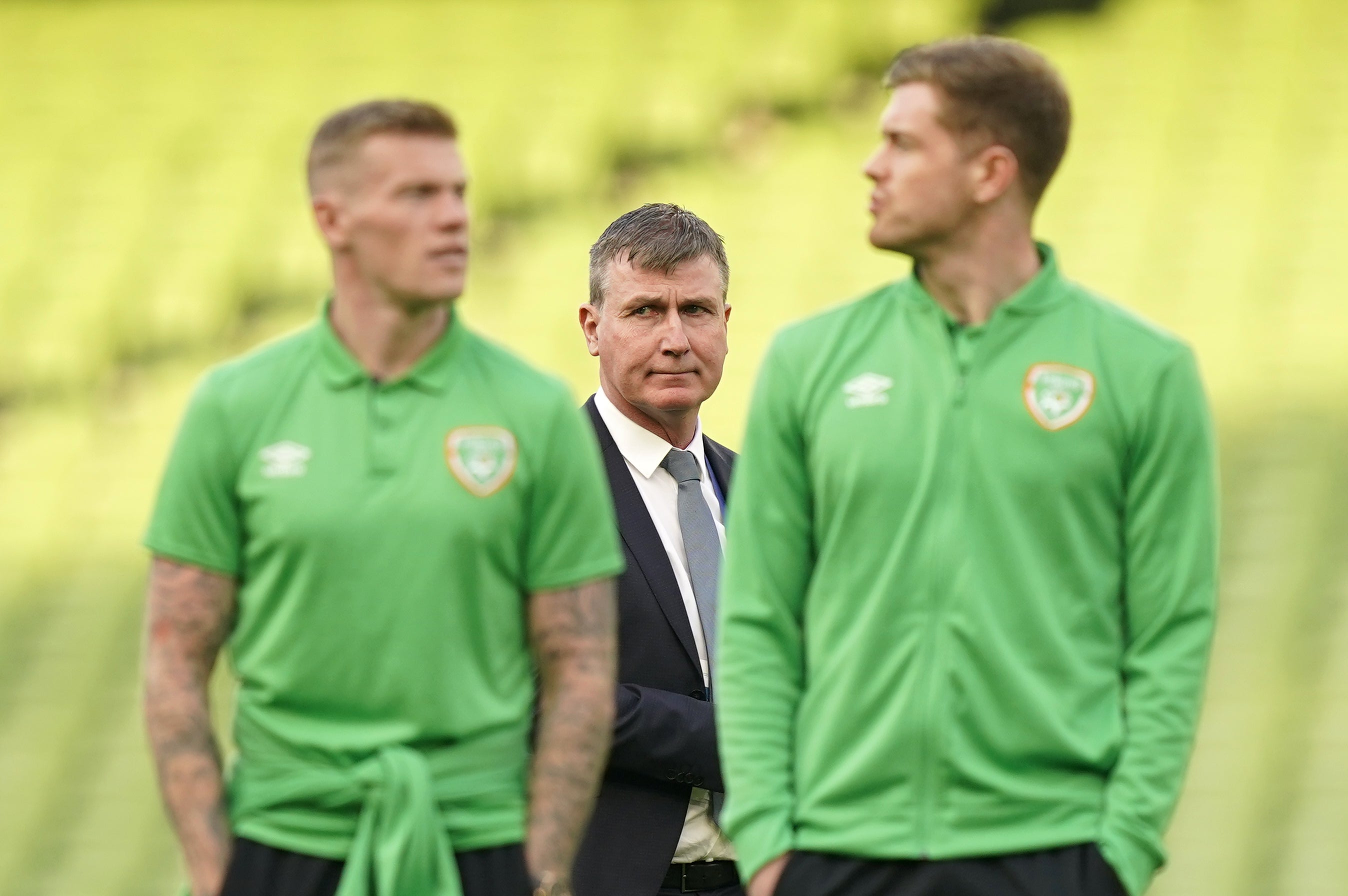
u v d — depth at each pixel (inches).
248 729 281.3
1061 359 287.1
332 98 1352.1
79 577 1082.7
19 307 1240.2
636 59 1350.9
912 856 279.9
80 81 1370.6
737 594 297.7
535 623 289.9
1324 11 1318.9
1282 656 911.7
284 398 281.1
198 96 1359.5
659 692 370.9
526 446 283.6
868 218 1244.5
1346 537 978.1
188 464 278.5
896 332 294.7
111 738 962.1
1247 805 832.9
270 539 275.6
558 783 282.5
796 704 297.1
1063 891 275.6
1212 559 286.2
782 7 1364.4
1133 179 1245.7
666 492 391.2
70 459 1163.9
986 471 283.6
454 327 288.4
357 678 273.6
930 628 282.4
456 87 1346.0
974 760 279.7
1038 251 302.4
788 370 298.8
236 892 272.1
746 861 290.2
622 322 387.5
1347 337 1122.0
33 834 901.8
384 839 267.3
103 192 1307.8
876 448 287.3
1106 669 286.0
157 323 1230.3
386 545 274.1
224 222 1283.2
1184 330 1139.3
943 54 289.6
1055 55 1323.8
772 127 1306.6
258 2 1396.4
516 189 1277.1
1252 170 1243.2
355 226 276.2
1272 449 1045.8
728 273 400.5
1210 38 1318.9
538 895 276.2
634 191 1278.3
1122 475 286.5
